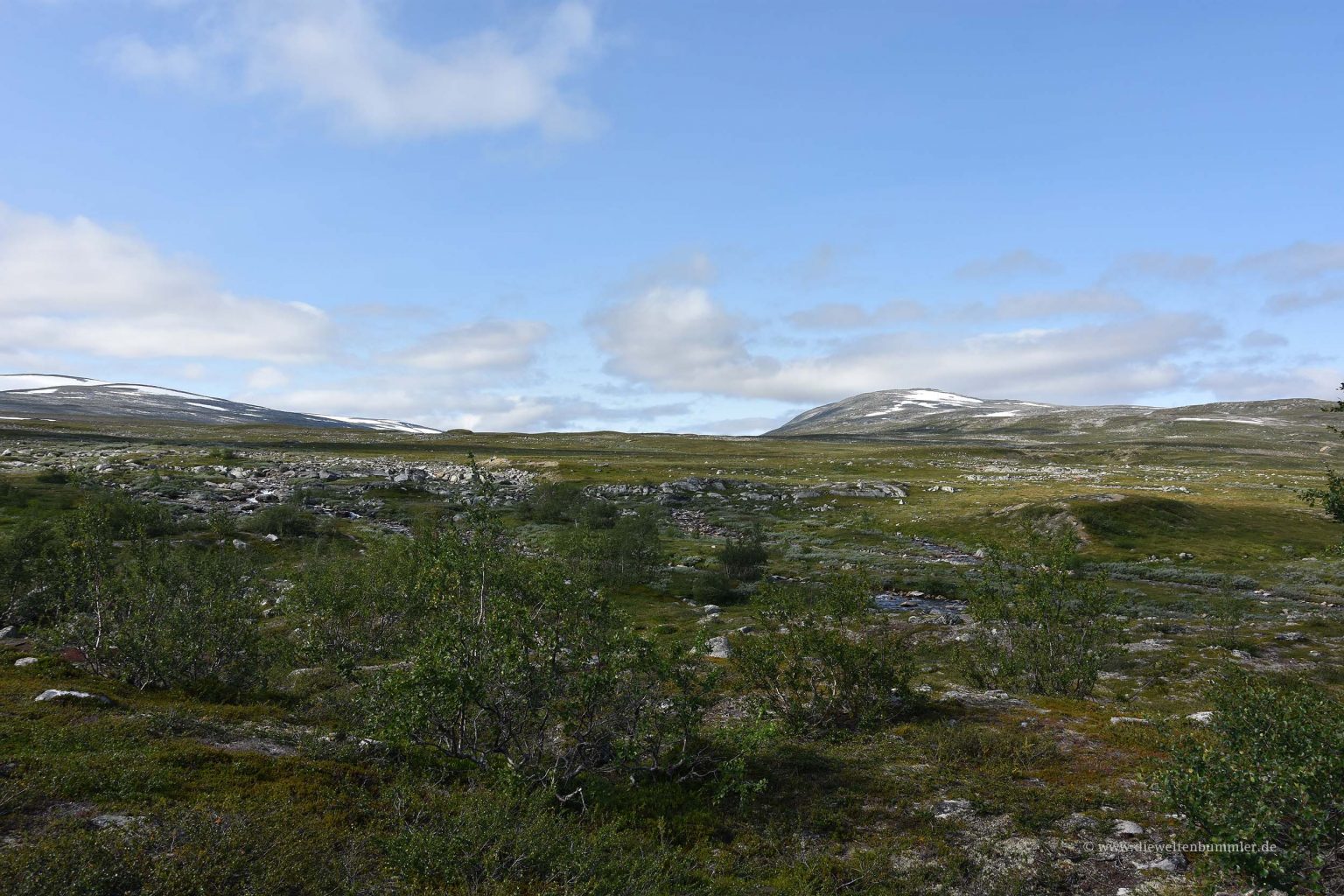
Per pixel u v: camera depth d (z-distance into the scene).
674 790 13.05
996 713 18.58
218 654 18.84
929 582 48.78
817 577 51.78
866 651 17.94
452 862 9.08
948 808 12.74
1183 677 26.08
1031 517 75.12
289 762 12.45
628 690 13.92
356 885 8.47
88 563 19.81
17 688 15.26
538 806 10.81
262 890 7.76
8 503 57.06
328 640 21.97
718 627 34.50
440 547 15.55
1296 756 9.01
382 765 12.93
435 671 12.80
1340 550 15.81
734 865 10.80
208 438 173.12
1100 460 170.00
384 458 139.38
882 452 184.75
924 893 10.00
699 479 110.25
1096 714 18.73
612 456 161.25
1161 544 66.62
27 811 9.35
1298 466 158.12
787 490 106.19
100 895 7.29
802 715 17.59
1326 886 8.28
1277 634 35.44
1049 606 22.86
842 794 13.26
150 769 11.05
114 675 18.14
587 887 8.94
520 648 13.21
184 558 21.67
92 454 110.88
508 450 173.25
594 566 34.62
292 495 75.50
